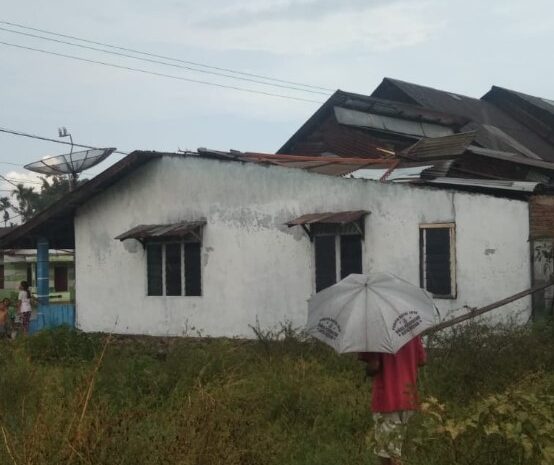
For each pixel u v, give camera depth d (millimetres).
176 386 7793
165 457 4477
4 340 12609
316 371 8336
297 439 6320
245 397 6562
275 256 12023
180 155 13430
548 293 9422
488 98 26234
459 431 3949
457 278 9891
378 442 4688
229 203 12695
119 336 14344
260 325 12188
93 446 4484
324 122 20125
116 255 14539
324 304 5566
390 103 18672
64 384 7770
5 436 4723
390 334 5133
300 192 11695
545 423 3932
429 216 10203
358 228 10812
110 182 14438
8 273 30172
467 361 7695
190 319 13250
